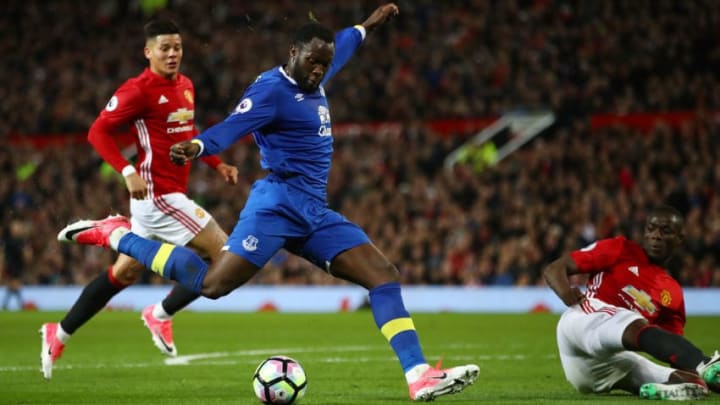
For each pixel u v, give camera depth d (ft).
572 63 107.86
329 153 27.99
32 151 104.42
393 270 27.30
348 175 97.25
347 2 120.67
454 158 100.78
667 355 26.16
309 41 26.53
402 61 113.19
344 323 64.44
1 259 88.33
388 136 102.32
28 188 97.30
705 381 25.75
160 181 35.19
